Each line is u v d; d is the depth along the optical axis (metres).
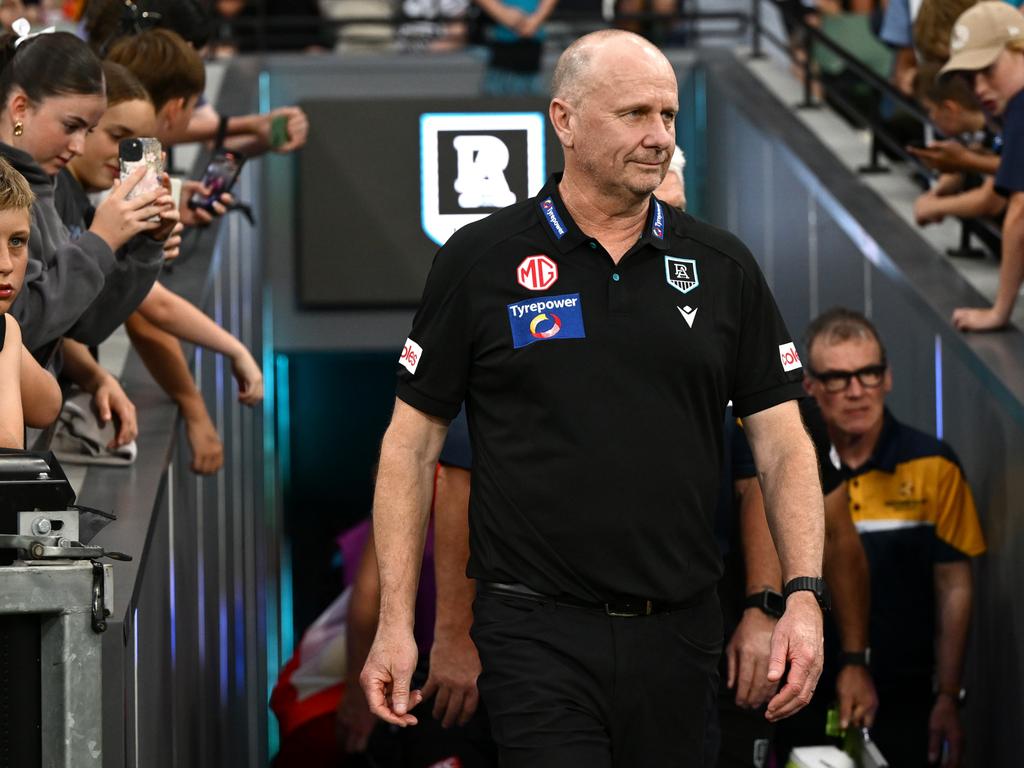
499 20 15.98
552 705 5.14
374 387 20.33
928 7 9.71
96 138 7.25
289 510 20.36
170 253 7.00
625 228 5.25
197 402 8.34
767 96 15.14
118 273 6.59
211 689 9.63
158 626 6.64
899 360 10.56
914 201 11.59
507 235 5.25
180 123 8.38
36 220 6.18
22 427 5.48
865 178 12.23
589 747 5.16
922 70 10.77
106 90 6.85
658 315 5.18
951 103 9.97
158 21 9.27
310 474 20.47
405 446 5.37
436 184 16.44
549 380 5.15
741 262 5.34
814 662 5.08
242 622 12.85
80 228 7.19
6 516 4.59
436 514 6.44
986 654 9.04
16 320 5.93
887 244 10.69
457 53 17.20
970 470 9.23
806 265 12.88
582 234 5.20
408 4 18.50
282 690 10.09
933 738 8.76
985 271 10.10
